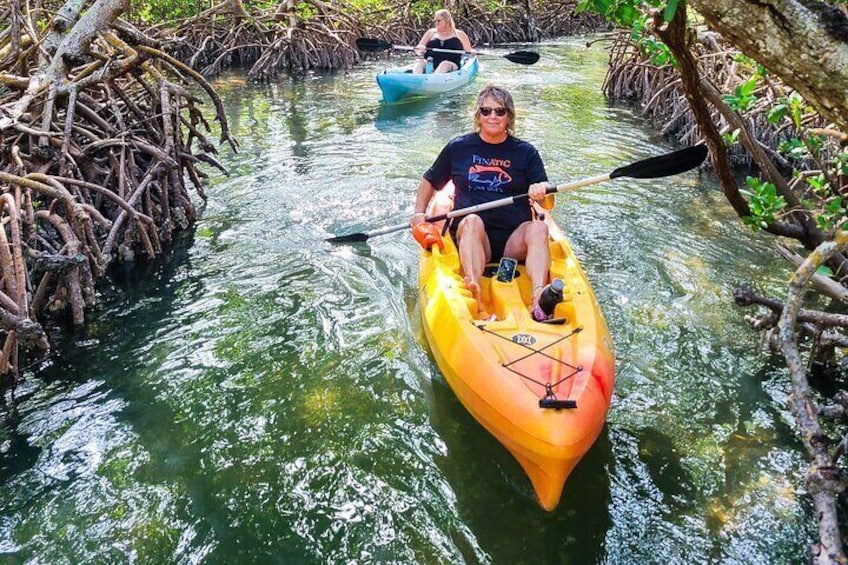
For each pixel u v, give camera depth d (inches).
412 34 726.5
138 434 136.3
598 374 118.2
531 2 818.8
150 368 157.3
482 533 110.0
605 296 183.5
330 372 153.5
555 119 385.1
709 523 110.8
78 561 108.0
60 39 243.4
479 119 159.9
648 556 105.1
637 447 127.6
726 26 77.4
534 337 128.2
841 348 153.2
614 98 448.1
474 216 156.3
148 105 271.1
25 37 241.1
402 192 267.6
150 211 222.1
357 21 638.5
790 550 105.4
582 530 109.9
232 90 499.5
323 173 292.8
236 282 197.3
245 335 169.8
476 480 120.6
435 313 143.6
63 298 180.4
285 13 585.9
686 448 127.3
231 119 402.6
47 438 135.2
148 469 126.9
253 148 335.6
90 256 190.7
